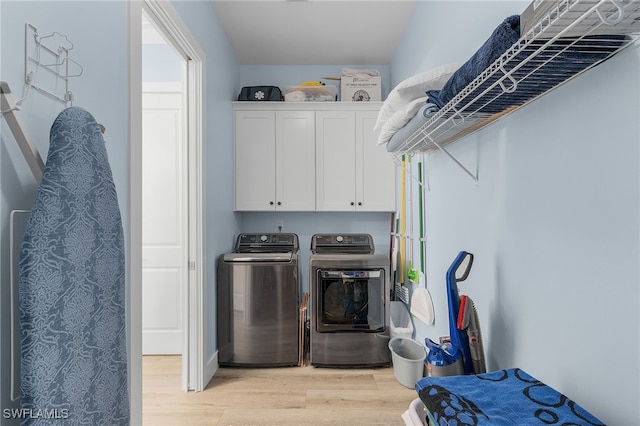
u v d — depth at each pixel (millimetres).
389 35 2912
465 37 1658
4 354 854
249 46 3080
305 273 3387
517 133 1210
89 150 957
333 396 2109
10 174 870
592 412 883
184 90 2201
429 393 988
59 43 1024
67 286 863
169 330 2863
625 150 778
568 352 969
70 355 865
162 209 2871
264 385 2264
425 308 2244
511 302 1259
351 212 3416
